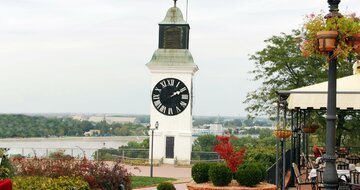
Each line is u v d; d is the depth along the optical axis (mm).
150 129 40812
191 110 43250
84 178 17922
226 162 18031
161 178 31938
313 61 36000
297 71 36688
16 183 13188
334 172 9281
